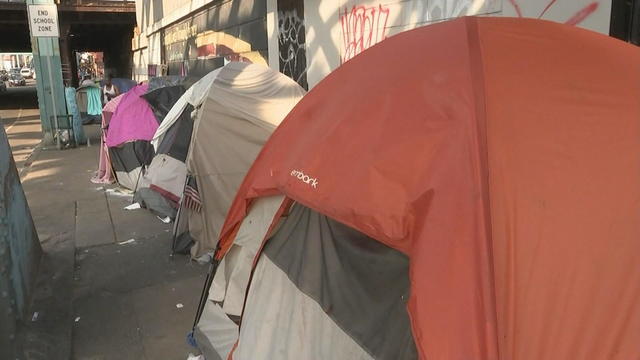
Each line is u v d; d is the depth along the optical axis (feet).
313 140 7.64
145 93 25.07
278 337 8.11
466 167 5.87
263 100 17.12
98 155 36.19
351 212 6.64
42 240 18.47
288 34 22.75
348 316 7.54
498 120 6.15
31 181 28.17
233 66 18.19
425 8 15.03
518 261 5.49
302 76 21.83
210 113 16.20
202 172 15.98
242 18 28.17
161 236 18.69
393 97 7.10
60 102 40.19
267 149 8.91
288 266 8.27
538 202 5.70
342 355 7.43
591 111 6.30
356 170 6.82
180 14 40.70
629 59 7.18
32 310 13.08
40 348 11.40
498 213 5.61
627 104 6.39
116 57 95.35
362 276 7.65
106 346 11.69
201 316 11.14
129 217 21.04
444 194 5.91
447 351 5.30
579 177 5.83
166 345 11.68
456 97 6.50
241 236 9.55
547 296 5.41
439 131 6.38
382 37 16.79
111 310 13.34
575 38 7.38
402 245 6.32
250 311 8.70
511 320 5.31
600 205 5.71
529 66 6.72
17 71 204.33
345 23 18.56
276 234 8.75
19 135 50.01
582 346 5.35
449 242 5.65
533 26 7.50
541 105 6.31
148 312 13.20
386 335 7.11
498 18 7.72
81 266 16.16
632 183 5.84
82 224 20.26
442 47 7.30
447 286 5.51
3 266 10.95
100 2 62.49
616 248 5.56
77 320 12.80
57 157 35.63
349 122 7.34
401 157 6.53
